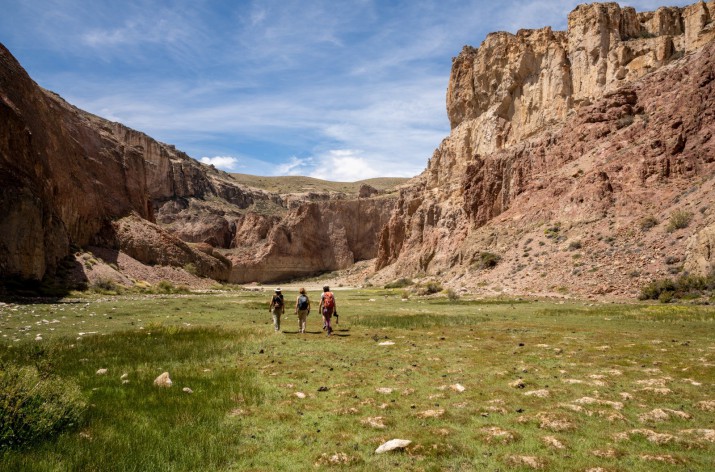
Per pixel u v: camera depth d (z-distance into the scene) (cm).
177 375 1080
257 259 14675
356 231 16512
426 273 9000
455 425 739
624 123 6206
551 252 5153
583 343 1561
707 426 727
